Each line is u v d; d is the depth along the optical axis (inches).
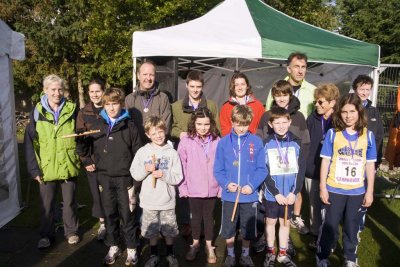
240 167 135.0
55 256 150.3
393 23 733.3
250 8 236.2
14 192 196.2
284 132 135.2
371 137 129.9
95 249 156.6
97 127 138.9
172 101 222.7
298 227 176.7
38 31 573.3
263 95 366.6
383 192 240.7
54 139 148.9
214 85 366.3
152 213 137.4
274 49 191.0
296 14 526.9
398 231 179.3
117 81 524.7
